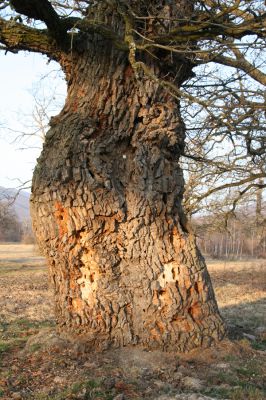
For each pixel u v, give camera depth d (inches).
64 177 236.4
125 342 236.2
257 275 877.8
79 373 207.8
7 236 2160.4
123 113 247.4
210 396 193.3
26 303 513.7
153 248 242.5
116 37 228.1
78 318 242.1
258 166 363.6
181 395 190.7
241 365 228.5
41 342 242.2
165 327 237.9
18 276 919.0
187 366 223.8
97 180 237.0
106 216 239.5
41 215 246.2
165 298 241.4
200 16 254.1
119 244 242.4
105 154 243.6
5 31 250.2
